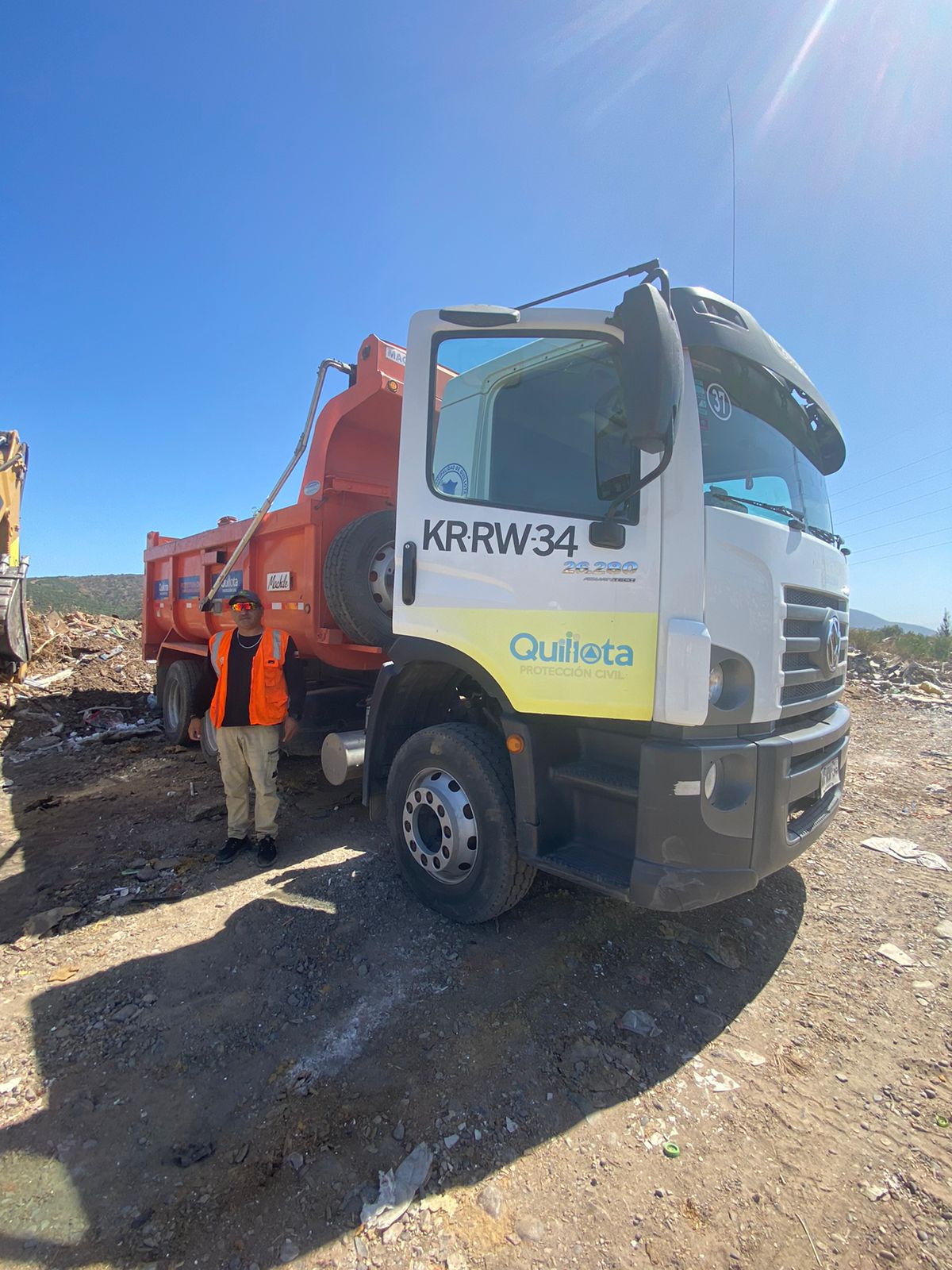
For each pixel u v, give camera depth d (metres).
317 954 3.10
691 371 2.73
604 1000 2.79
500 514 3.01
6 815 5.29
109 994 2.85
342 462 4.79
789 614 2.95
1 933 3.42
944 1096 2.32
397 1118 2.20
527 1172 2.02
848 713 3.70
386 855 4.19
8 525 10.12
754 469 3.07
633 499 2.72
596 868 2.75
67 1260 1.75
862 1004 2.82
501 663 2.98
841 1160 2.07
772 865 2.67
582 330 2.83
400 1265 1.74
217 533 6.15
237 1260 1.75
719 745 2.56
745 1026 2.68
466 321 2.98
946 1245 1.80
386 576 4.34
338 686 5.41
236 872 4.05
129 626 14.52
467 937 3.21
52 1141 2.12
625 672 2.70
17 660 9.91
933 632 17.78
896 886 3.89
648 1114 2.24
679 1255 1.78
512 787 3.10
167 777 6.16
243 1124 2.18
